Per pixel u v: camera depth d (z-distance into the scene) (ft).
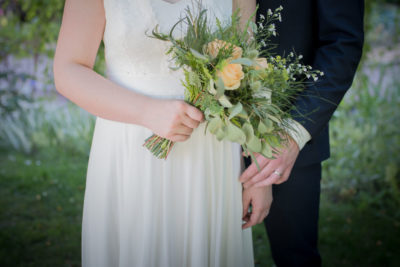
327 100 4.73
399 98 13.37
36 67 15.44
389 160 11.75
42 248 9.23
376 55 15.40
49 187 12.26
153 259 4.46
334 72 4.74
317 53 5.03
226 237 5.02
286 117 4.31
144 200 4.39
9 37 14.94
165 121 3.91
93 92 3.87
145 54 4.15
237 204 5.02
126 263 4.47
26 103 16.52
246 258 5.47
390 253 8.87
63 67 3.90
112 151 4.46
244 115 3.76
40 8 11.31
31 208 11.05
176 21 4.15
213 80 3.64
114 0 3.97
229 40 3.82
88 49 4.02
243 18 4.62
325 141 5.86
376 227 9.89
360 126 12.76
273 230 6.23
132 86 4.30
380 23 16.03
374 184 11.60
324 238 9.53
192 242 4.66
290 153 4.68
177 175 4.53
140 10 4.02
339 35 4.86
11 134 15.07
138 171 4.38
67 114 15.85
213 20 4.31
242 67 3.79
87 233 4.65
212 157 4.64
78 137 14.98
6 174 12.96
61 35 3.98
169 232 4.51
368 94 12.96
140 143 4.37
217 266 4.84
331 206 10.91
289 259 6.24
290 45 5.30
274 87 3.98
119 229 4.57
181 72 4.34
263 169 4.68
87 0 3.96
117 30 4.05
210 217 4.79
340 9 4.83
